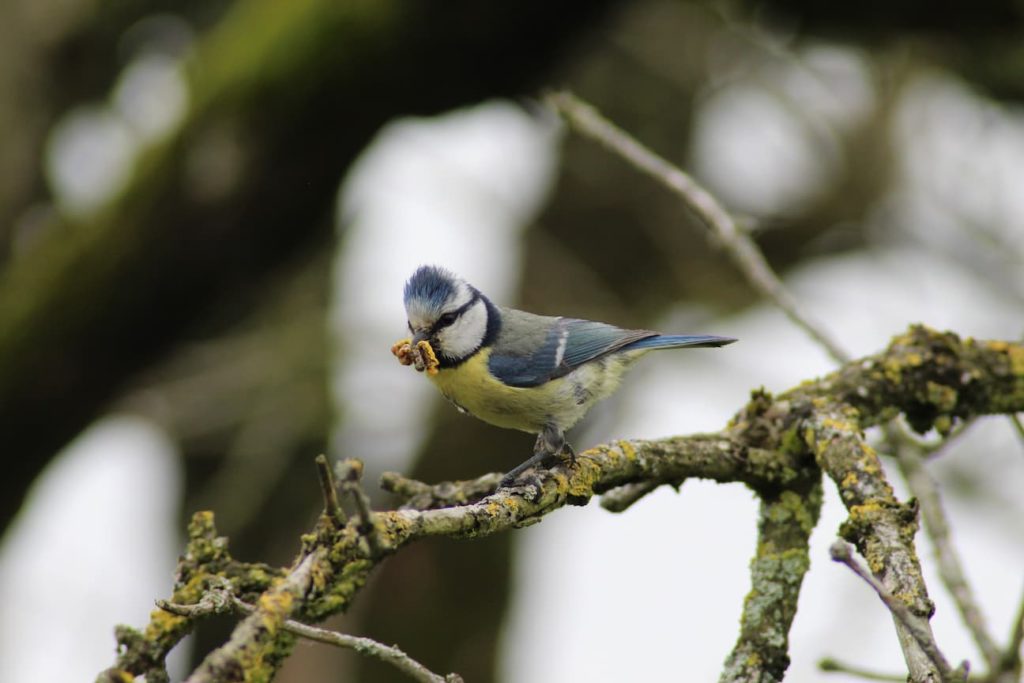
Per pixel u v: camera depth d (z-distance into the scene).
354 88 9.96
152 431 14.02
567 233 15.66
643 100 15.62
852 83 15.34
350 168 10.43
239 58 10.11
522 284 14.88
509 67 10.06
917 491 6.78
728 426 6.90
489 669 14.44
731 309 14.84
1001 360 7.21
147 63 14.28
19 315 10.45
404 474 14.70
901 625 4.85
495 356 8.19
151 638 5.01
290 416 13.30
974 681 4.12
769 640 6.04
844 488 5.82
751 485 6.55
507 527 5.42
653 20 14.96
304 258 12.85
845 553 4.36
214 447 14.21
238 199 10.16
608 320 14.53
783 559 6.32
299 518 13.95
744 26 14.26
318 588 4.53
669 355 14.21
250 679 4.89
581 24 9.87
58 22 12.98
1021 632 4.11
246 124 10.02
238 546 13.95
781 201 15.66
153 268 10.31
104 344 10.59
